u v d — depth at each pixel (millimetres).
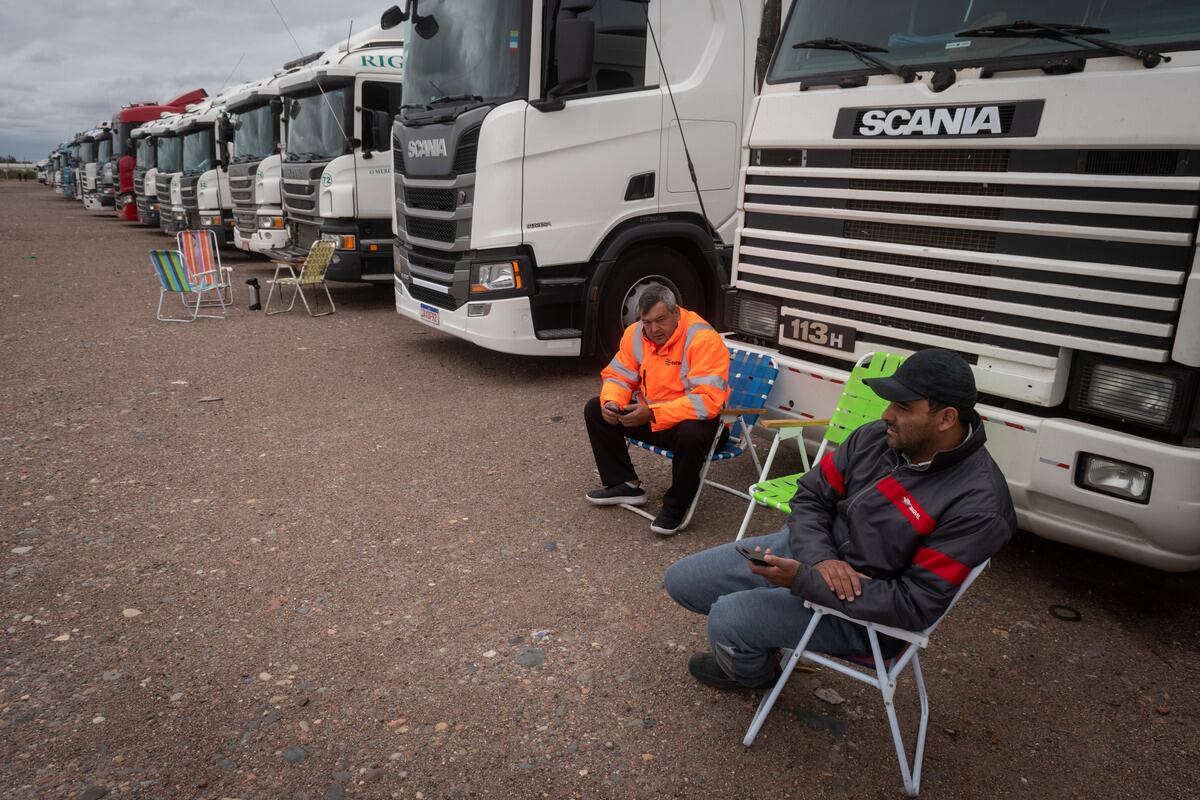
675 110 7023
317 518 4617
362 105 10414
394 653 3363
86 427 6168
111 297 12328
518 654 3371
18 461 5418
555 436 6023
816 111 4191
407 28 7836
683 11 6957
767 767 2781
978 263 3623
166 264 10234
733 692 3162
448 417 6469
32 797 2582
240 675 3205
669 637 3512
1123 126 3143
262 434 6051
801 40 4371
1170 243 3086
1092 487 3352
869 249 4027
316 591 3836
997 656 3432
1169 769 2811
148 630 3494
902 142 3814
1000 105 3475
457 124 6672
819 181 4223
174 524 4516
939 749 2891
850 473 2818
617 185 6910
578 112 6613
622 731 2938
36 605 3670
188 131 19016
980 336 3699
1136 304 3188
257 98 13922
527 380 7570
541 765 2766
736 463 5559
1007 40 3549
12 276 14242
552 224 6711
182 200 18516
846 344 4230
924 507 2543
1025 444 3521
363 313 11172
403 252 7980
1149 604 3838
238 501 4840
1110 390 3352
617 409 4473
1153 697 3186
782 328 4547
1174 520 3152
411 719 2975
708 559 3139
